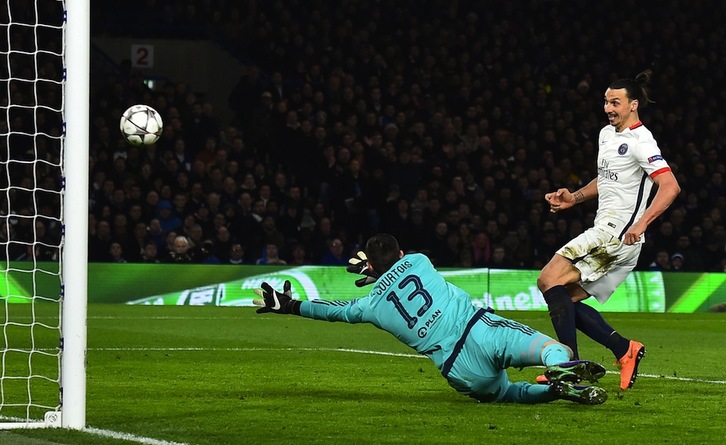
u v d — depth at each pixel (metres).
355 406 23.03
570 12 91.88
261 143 75.25
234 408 22.62
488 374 22.72
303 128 75.00
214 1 86.94
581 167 79.69
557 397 22.30
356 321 23.31
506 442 18.86
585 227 75.38
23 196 66.56
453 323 22.83
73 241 19.69
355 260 23.86
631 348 25.73
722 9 94.50
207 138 74.69
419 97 81.69
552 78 87.94
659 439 19.39
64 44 19.80
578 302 26.88
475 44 86.81
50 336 40.75
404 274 23.05
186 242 64.00
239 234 66.88
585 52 90.06
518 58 87.75
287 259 67.56
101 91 73.81
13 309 54.88
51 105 72.31
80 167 19.67
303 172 74.31
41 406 20.92
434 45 86.62
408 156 74.81
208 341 39.94
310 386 26.66
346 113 78.12
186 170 70.81
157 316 53.00
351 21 85.94
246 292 63.19
